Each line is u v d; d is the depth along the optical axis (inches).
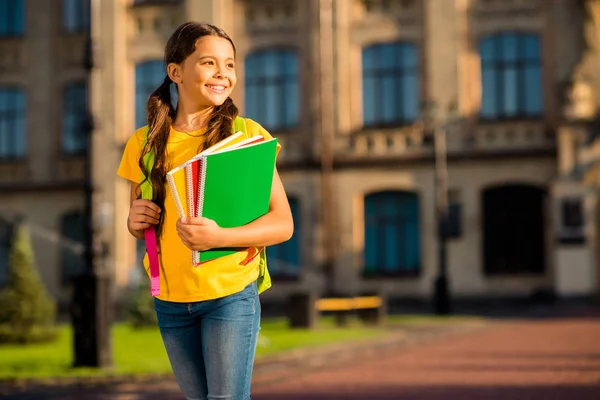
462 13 1494.8
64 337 896.9
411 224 1492.4
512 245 1461.6
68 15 1630.2
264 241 154.1
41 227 1608.0
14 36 1641.2
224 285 154.3
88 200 583.5
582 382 485.7
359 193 1508.4
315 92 1526.8
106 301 579.5
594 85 1411.2
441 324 1009.5
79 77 1620.3
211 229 148.9
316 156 1515.7
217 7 1562.5
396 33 1515.7
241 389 156.7
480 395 445.1
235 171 149.2
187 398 163.9
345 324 1008.9
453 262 1467.8
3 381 530.9
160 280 157.2
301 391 473.1
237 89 1556.3
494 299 1448.1
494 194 1473.9
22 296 842.2
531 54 1475.1
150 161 160.2
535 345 723.4
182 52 160.1
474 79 1486.2
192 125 162.1
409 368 579.2
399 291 1482.5
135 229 159.0
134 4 1595.7
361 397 446.6
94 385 512.1
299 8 1546.5
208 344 155.6
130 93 1590.8
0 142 1642.5
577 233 1373.0
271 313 1438.2
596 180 1375.5
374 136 1508.4
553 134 1451.8
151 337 874.8
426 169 1483.8
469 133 1477.6
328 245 1507.1
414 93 1509.6
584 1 1424.7
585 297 1364.4
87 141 590.2
